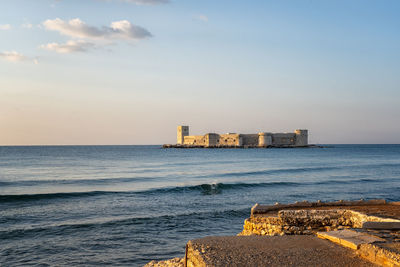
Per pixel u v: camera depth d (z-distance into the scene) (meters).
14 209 25.61
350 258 6.47
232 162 86.69
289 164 79.44
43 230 19.56
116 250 16.53
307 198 31.78
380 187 39.78
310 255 6.64
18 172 58.22
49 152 160.75
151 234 19.28
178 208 26.38
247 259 6.36
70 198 30.72
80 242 17.61
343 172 59.19
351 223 14.23
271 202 29.41
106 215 23.66
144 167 70.50
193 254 6.92
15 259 15.10
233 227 21.02
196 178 49.81
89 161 90.19
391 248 6.43
